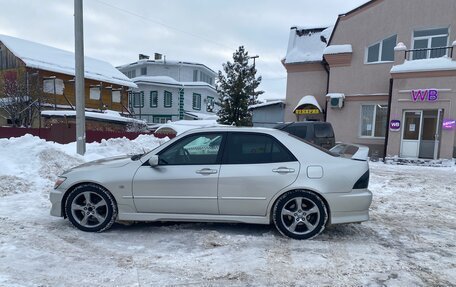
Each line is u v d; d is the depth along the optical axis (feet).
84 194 16.19
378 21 61.36
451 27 55.62
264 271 12.13
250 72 86.74
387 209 21.95
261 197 15.26
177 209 15.78
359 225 17.88
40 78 82.33
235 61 86.43
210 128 16.53
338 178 15.03
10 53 84.99
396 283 11.35
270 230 16.44
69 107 86.33
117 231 16.19
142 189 15.78
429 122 53.93
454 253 14.20
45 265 12.32
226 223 17.49
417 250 14.46
